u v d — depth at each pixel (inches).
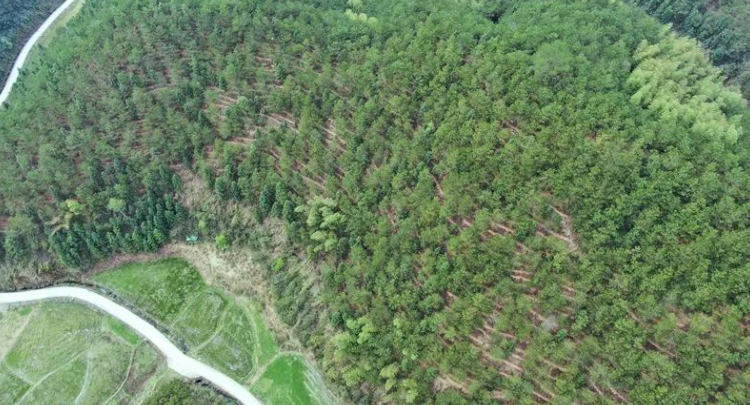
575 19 3659.0
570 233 2864.2
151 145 3725.4
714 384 2383.1
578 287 2716.5
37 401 3304.6
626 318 2581.2
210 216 3698.3
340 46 3750.0
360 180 3346.5
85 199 3644.2
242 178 3545.8
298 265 3474.4
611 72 3270.2
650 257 2615.7
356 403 3061.0
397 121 3371.1
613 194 2753.4
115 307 3617.1
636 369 2506.2
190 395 3181.6
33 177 3666.3
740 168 2704.2
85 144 3735.2
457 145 3132.4
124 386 3319.4
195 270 3703.3
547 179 2883.9
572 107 3048.7
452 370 2832.2
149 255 3767.2
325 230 3336.6
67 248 3644.2
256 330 3437.5
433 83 3348.9
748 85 3622.0
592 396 2561.5
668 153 2792.8
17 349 3511.3
